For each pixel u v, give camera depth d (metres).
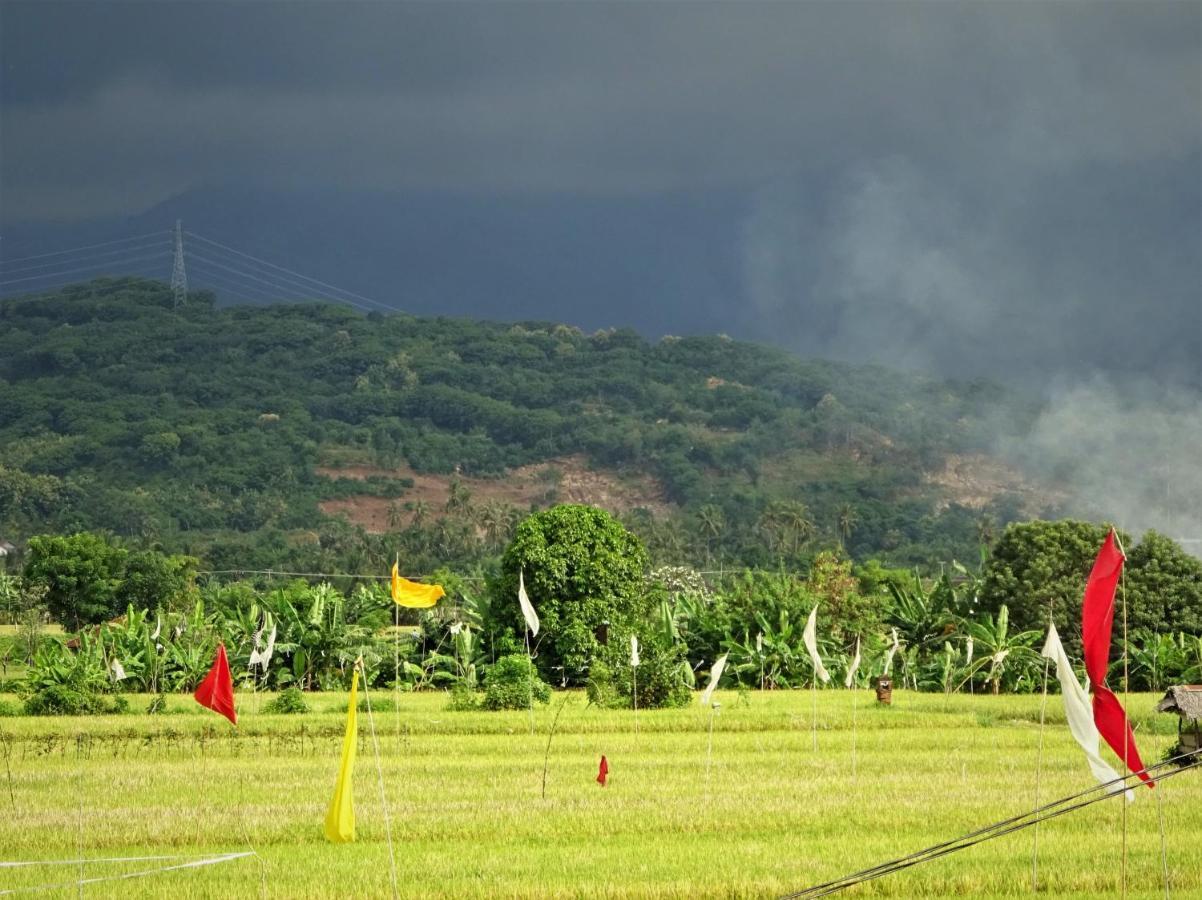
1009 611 159.75
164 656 144.88
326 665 147.12
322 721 110.00
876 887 53.59
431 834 64.25
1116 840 61.41
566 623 150.50
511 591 152.12
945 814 67.31
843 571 168.88
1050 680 143.62
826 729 105.56
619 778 80.00
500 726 106.25
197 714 118.94
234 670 144.50
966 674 144.62
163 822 66.31
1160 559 161.38
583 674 152.12
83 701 120.62
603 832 64.75
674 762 86.81
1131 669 148.12
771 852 59.56
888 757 89.12
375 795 74.06
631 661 115.75
